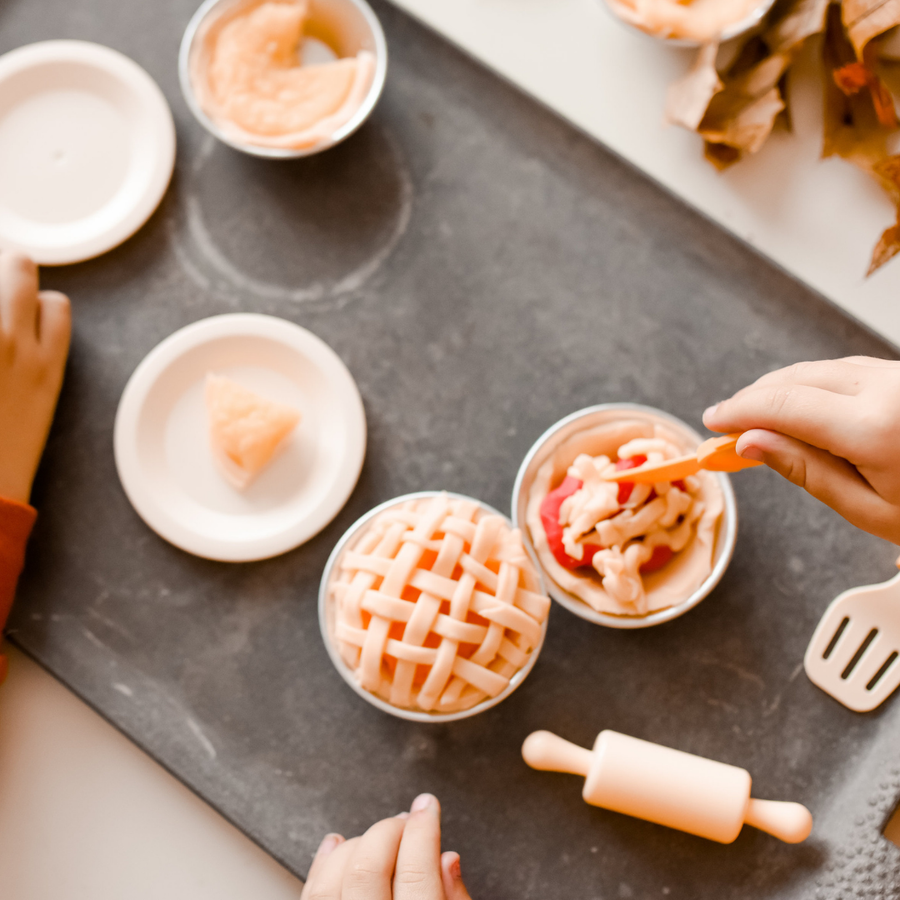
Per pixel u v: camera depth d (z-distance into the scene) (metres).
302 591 0.70
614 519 0.62
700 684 0.69
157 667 0.69
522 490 0.65
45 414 0.68
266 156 0.68
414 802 0.65
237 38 0.69
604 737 0.64
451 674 0.60
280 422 0.68
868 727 0.69
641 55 0.74
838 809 0.67
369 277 0.73
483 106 0.74
